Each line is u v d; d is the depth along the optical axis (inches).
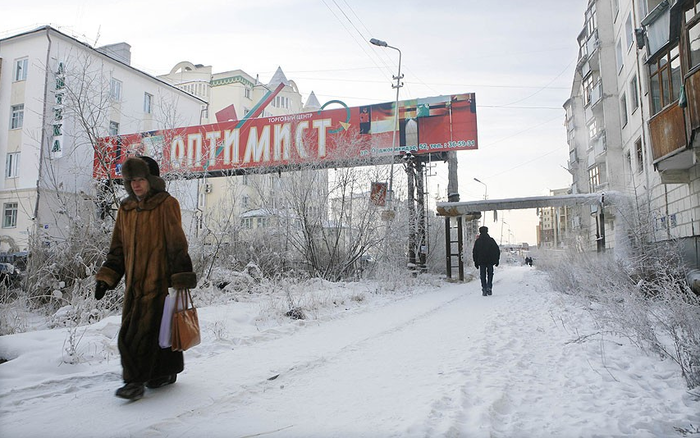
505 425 115.7
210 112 2170.3
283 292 408.2
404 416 119.5
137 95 1190.3
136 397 132.0
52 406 127.8
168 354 142.0
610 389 146.9
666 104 470.0
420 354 197.2
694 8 402.6
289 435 107.9
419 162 753.6
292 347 214.1
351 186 614.5
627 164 848.9
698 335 155.6
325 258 603.5
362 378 159.3
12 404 128.9
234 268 495.2
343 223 611.2
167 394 138.4
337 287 491.8
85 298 292.4
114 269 142.5
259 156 759.1
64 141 471.2
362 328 272.2
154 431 109.9
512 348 209.2
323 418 119.6
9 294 311.0
